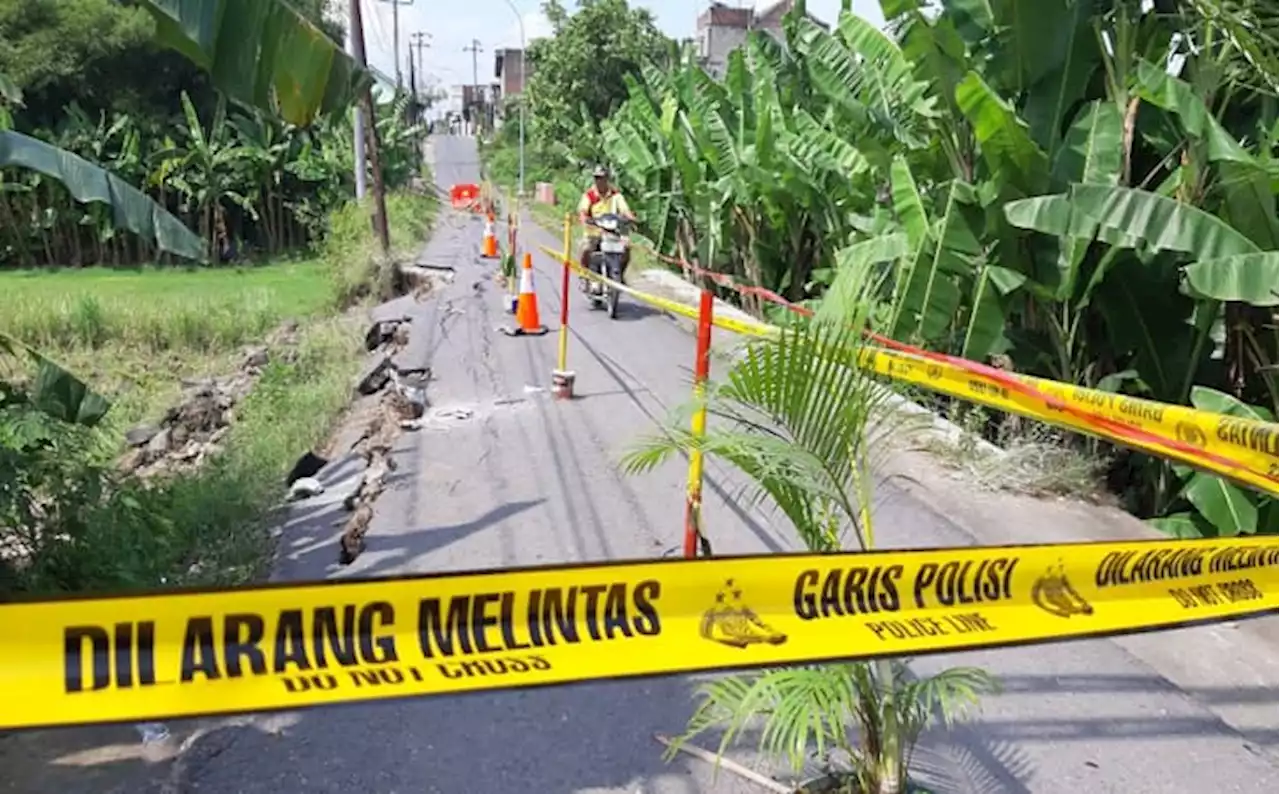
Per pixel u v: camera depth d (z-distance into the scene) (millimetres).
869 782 3072
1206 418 3441
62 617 1908
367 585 2102
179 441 10062
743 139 15688
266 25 3678
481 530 6066
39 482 4797
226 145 32062
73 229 29266
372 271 20328
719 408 3273
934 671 4340
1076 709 4086
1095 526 6266
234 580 5262
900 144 9812
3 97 5633
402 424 8492
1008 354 8727
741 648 2395
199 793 3479
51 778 3551
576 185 34719
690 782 3539
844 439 2951
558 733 3842
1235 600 3062
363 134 27625
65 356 14672
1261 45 6707
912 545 5844
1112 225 6449
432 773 3600
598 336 12656
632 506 6465
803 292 15586
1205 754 3805
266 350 14141
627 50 43375
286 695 2021
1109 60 7898
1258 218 6703
